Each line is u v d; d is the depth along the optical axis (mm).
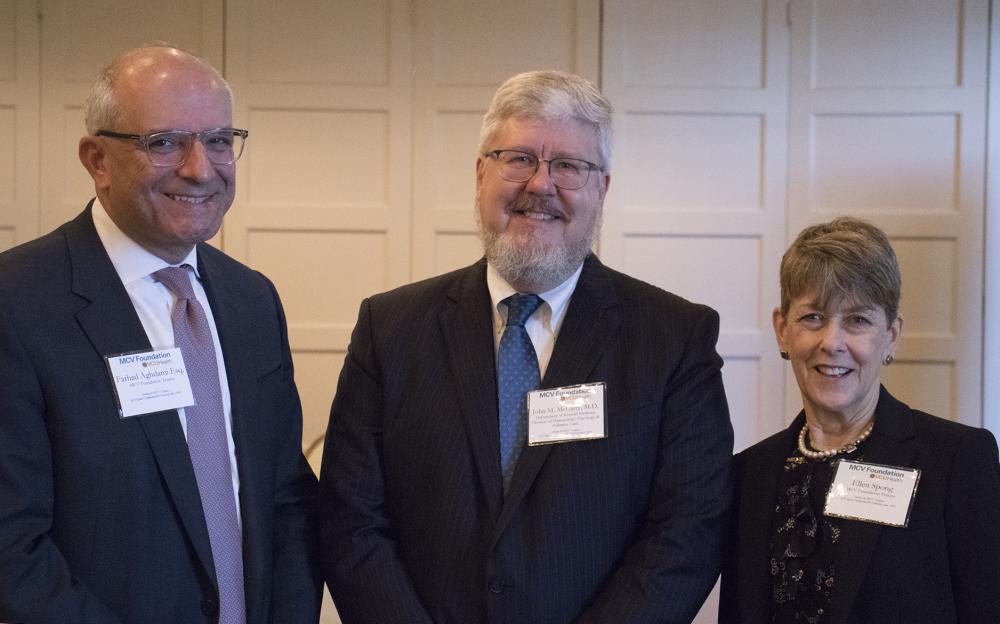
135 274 1852
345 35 4277
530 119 1936
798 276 1849
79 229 1858
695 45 4289
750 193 4305
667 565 1819
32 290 1724
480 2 4277
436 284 2156
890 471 1771
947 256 4273
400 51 4281
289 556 2008
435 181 4305
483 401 1950
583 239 1976
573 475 1879
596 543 1868
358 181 4309
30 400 1669
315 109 4281
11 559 1589
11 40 4203
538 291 2018
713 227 4305
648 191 4312
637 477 1909
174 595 1760
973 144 4242
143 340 1812
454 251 4320
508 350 2006
